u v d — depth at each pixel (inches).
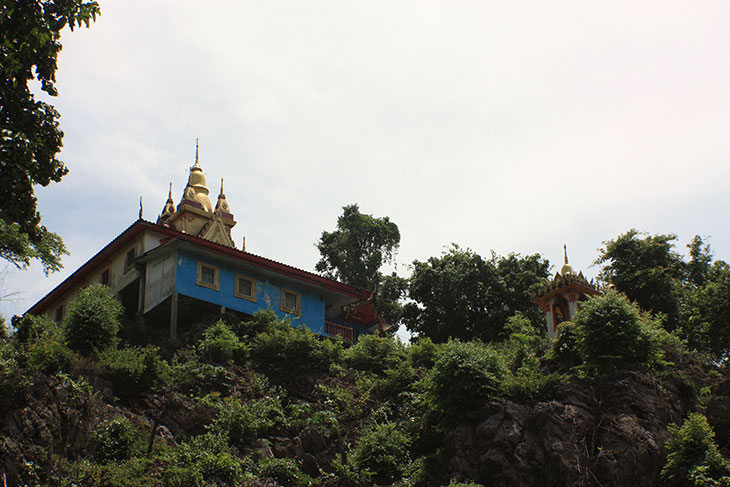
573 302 1638.8
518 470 1163.9
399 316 2187.5
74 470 1023.6
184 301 1657.2
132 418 1199.6
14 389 1061.8
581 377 1301.7
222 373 1412.4
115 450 1097.4
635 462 1146.0
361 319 2052.2
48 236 1451.8
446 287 2076.8
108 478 1019.9
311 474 1249.4
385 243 2501.2
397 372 1493.6
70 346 1304.1
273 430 1318.9
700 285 1995.6
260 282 1777.8
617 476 1138.7
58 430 1070.4
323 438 1310.3
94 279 1903.3
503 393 1270.9
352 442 1337.4
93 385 1206.3
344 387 1494.8
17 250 1393.9
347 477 1215.6
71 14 886.4
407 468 1246.3
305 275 1825.8
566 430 1189.1
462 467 1202.0
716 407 1231.5
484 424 1221.1
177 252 1657.2
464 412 1266.0
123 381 1272.1
